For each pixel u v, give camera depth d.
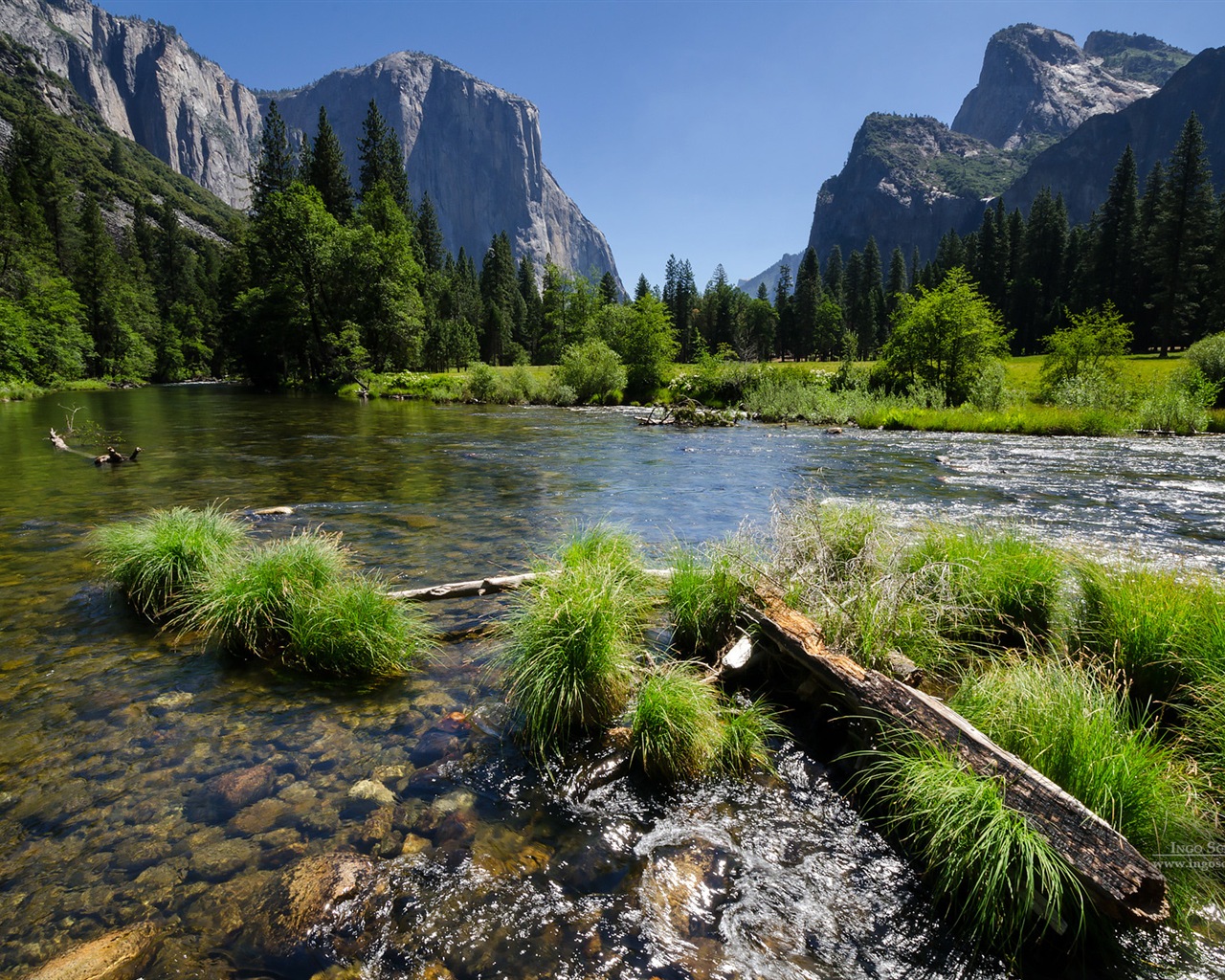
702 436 22.56
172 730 3.86
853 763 3.69
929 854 2.86
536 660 4.05
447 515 9.59
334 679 4.57
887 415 26.91
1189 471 14.56
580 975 2.32
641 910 2.63
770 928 2.56
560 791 3.39
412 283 51.81
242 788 3.32
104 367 62.12
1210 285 61.12
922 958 2.43
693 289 108.69
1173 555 7.45
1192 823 2.83
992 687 3.68
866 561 5.13
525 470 14.24
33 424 22.44
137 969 2.27
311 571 5.22
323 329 48.44
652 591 5.69
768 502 10.75
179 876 2.72
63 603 5.93
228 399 38.88
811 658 4.13
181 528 6.20
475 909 2.60
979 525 7.17
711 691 4.16
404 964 2.34
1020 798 2.75
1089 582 4.98
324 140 60.50
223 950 2.36
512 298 103.56
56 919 2.48
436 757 3.65
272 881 2.69
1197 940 2.51
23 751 3.61
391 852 2.90
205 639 5.20
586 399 42.28
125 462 14.13
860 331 101.31
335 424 24.27
